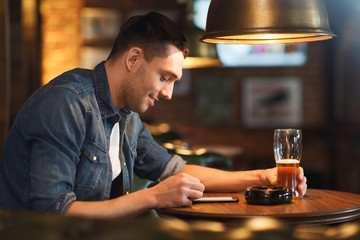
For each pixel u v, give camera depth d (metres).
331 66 7.12
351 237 0.29
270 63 7.31
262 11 1.53
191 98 7.37
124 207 1.37
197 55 3.57
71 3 7.11
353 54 6.79
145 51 1.53
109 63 1.59
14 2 4.09
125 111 1.69
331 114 7.18
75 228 0.27
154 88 1.55
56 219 0.28
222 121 7.37
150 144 1.94
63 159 1.37
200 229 0.29
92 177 1.53
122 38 1.56
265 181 1.73
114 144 1.67
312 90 7.28
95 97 1.54
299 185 1.57
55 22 7.09
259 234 0.28
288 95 7.33
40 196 1.32
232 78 7.36
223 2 1.59
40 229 0.27
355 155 6.64
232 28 1.56
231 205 1.44
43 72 7.06
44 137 1.37
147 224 0.28
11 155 1.43
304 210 1.33
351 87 6.86
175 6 7.12
